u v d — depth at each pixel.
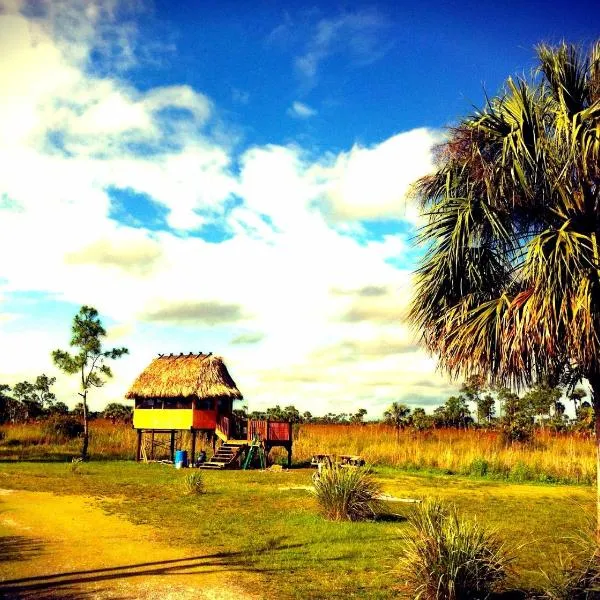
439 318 9.98
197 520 13.83
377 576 9.23
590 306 7.95
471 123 9.34
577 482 24.39
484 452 29.66
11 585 8.52
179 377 33.69
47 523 13.19
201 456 31.34
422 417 50.00
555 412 44.91
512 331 8.62
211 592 8.35
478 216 9.72
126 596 8.10
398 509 15.80
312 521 13.60
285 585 8.72
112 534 12.14
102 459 32.75
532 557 10.73
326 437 37.31
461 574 7.95
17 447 34.91
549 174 8.90
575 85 8.80
